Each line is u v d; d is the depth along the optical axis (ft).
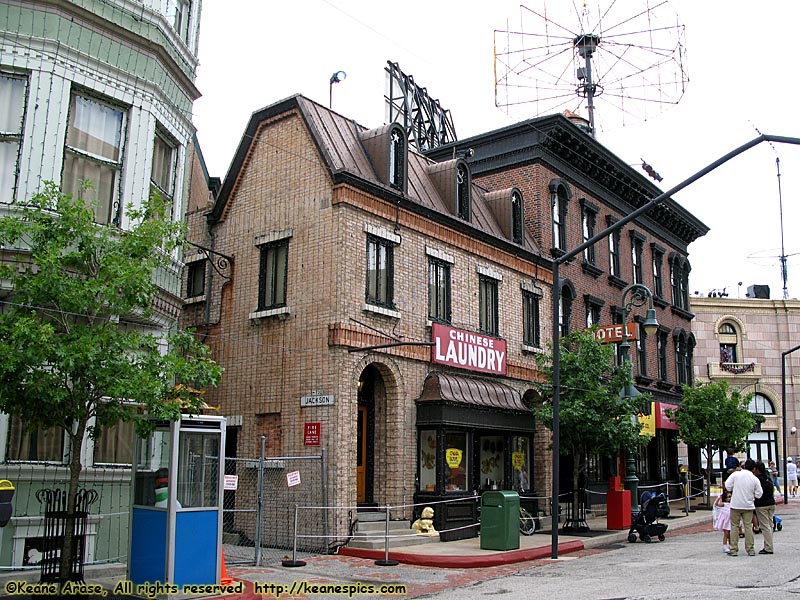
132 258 31.55
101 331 29.81
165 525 32.24
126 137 40.40
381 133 61.57
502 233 75.46
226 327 61.11
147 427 31.07
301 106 59.21
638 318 99.91
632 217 50.88
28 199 35.65
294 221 58.34
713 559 46.50
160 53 42.55
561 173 86.28
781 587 35.06
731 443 91.20
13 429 35.91
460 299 66.18
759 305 169.99
